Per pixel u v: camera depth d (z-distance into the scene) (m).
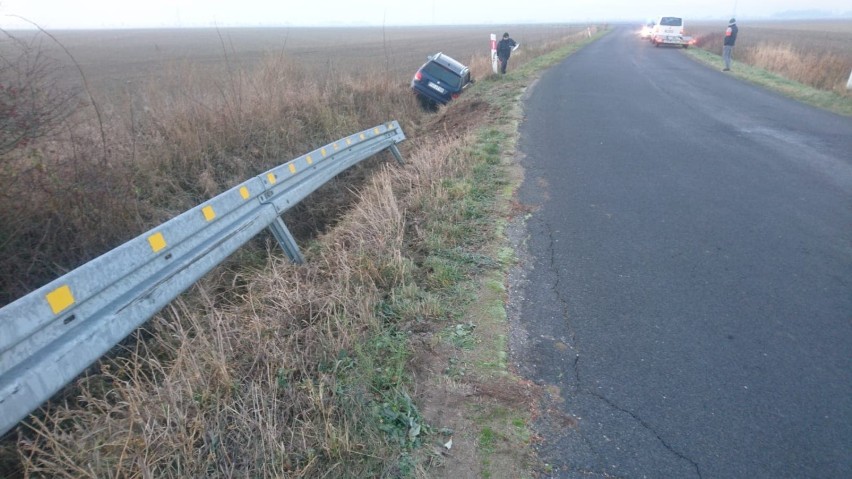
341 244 5.09
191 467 2.57
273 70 12.15
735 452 2.86
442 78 15.05
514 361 3.55
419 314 3.99
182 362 3.25
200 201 7.08
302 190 5.74
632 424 3.04
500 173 7.53
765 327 3.95
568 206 6.32
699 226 5.76
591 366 3.52
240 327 3.71
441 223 5.52
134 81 16.83
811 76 16.86
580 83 16.67
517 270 4.79
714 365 3.54
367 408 3.00
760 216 6.03
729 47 20.91
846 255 5.09
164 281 3.49
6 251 4.25
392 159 9.64
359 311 3.84
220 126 8.42
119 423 2.83
